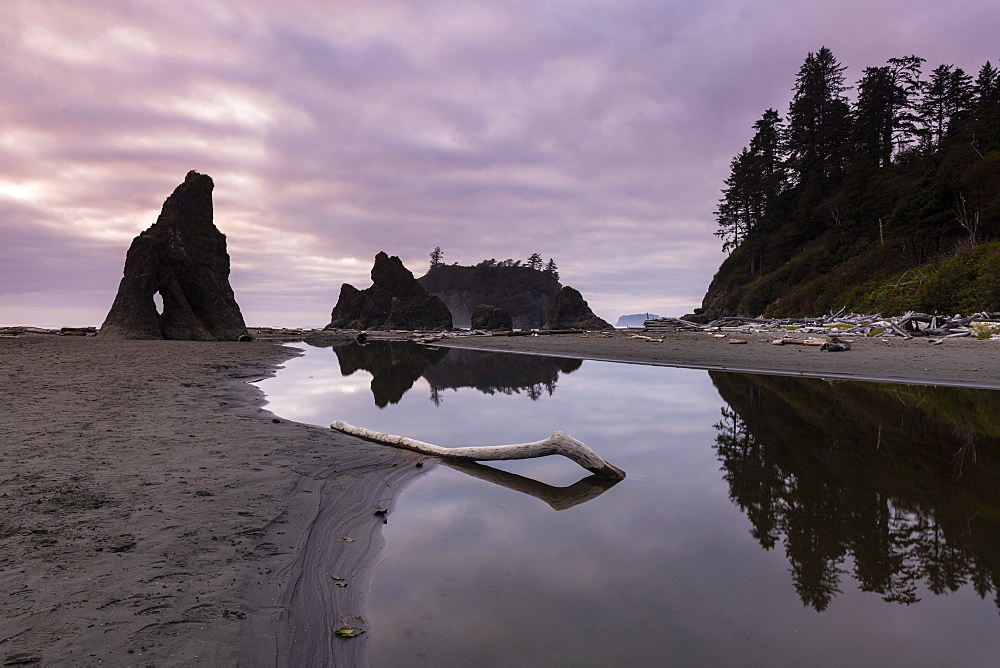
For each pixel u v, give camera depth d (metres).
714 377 13.38
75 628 2.32
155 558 3.11
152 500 4.11
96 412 7.58
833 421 7.75
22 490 4.17
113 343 25.06
